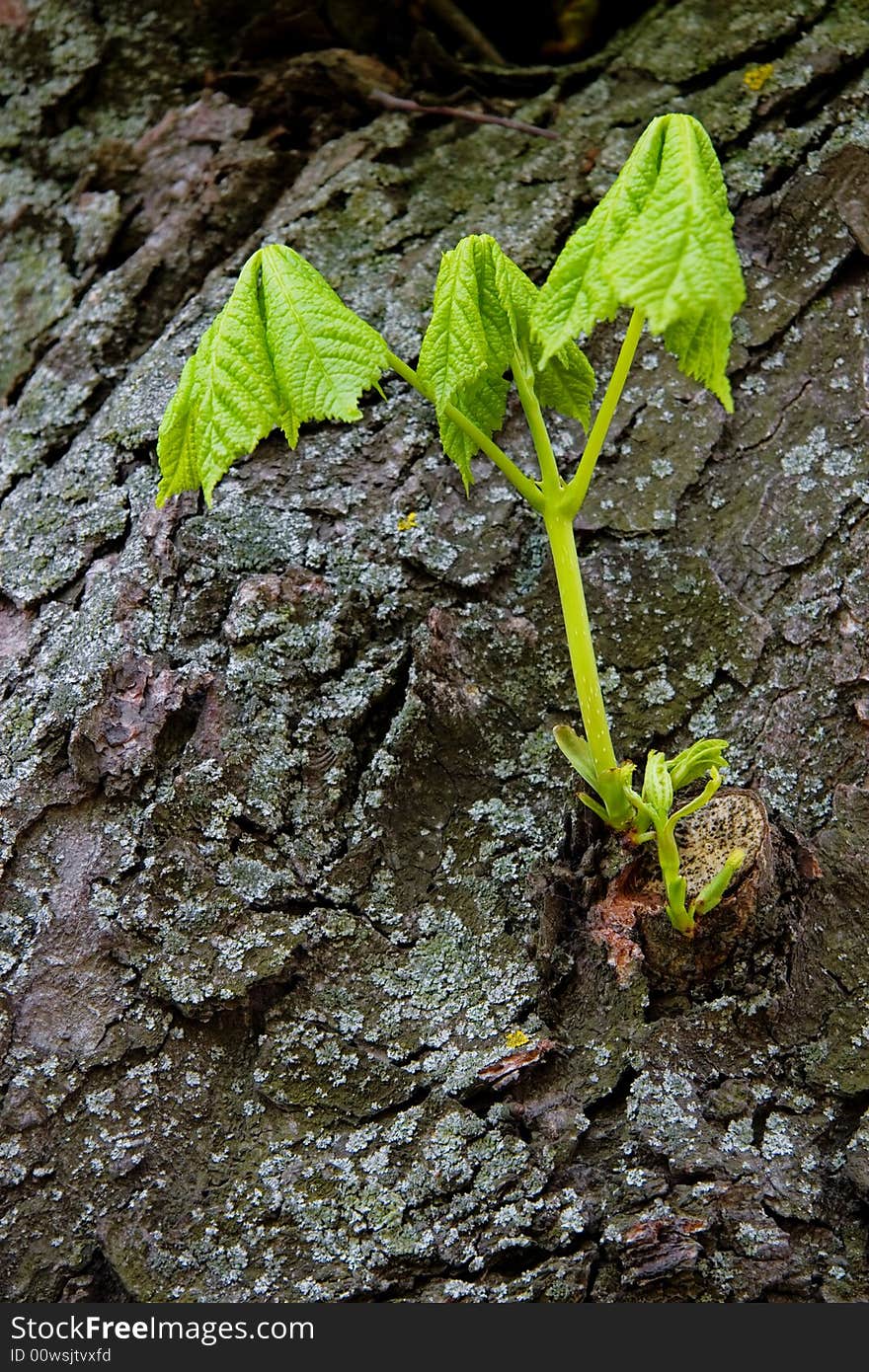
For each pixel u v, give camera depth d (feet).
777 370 2.39
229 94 2.62
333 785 2.22
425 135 2.56
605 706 2.27
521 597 2.30
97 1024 2.17
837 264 2.42
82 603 2.31
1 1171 2.14
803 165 2.46
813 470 2.35
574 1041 2.16
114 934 2.18
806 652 2.28
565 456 2.36
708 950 2.14
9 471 2.43
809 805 2.22
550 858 2.22
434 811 2.23
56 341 2.52
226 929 2.18
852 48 2.49
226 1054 2.17
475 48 2.62
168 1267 2.11
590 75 2.59
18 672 2.28
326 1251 2.11
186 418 2.09
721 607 2.29
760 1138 2.13
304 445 2.35
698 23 2.56
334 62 2.59
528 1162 2.13
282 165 2.57
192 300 2.49
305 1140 2.14
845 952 2.16
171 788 2.22
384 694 2.25
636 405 2.38
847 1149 2.12
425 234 2.49
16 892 2.20
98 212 2.57
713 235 1.94
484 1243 2.10
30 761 2.23
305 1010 2.17
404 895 2.21
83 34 2.64
